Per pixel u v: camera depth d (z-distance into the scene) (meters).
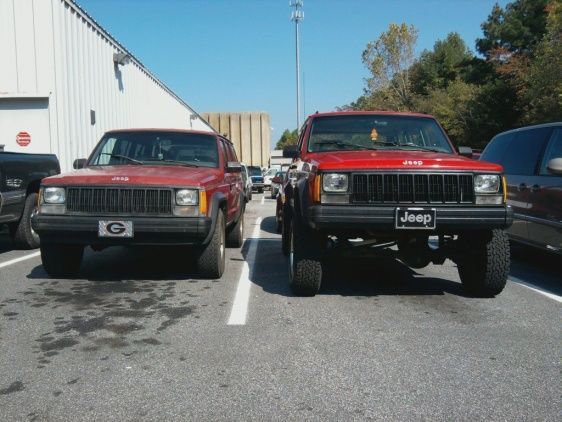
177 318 4.69
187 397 3.14
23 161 8.34
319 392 3.21
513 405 3.06
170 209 5.53
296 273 5.27
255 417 2.91
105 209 5.51
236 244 8.95
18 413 2.95
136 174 5.75
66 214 5.52
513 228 6.98
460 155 5.88
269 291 5.72
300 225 5.30
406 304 5.20
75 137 13.20
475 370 3.56
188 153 7.12
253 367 3.59
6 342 4.06
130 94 17.94
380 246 5.46
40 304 5.13
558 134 6.45
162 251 8.33
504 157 7.55
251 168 33.41
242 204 9.19
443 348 3.96
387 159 4.88
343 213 4.71
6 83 12.45
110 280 6.21
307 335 4.24
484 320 4.68
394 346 4.00
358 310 4.97
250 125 43.50
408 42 46.72
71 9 13.01
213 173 6.48
